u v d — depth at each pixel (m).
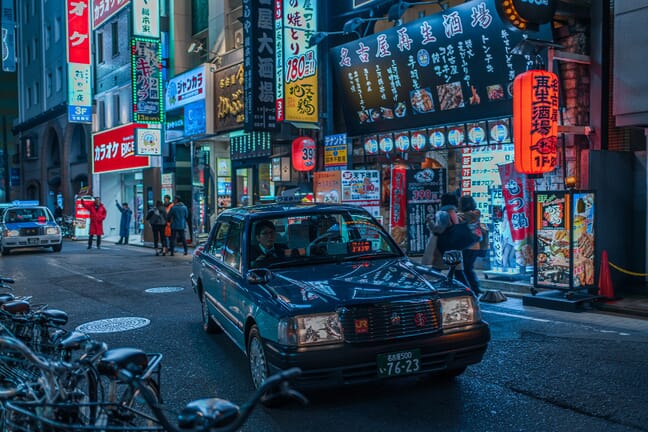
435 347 4.66
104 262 16.91
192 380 5.62
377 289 4.81
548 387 5.06
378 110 14.05
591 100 10.02
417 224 13.15
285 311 4.52
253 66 15.50
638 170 9.44
